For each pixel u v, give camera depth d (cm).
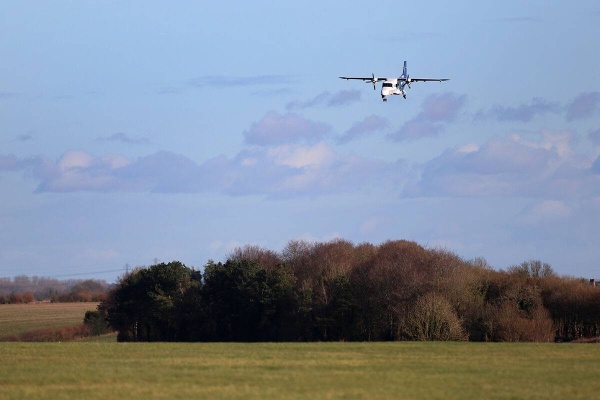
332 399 14738
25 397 14925
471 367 19838
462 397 15112
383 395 15225
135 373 18250
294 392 15500
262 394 15250
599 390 16025
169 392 15462
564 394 15525
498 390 15938
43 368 19225
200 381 16938
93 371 18625
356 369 19312
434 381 17138
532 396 15275
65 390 15700
